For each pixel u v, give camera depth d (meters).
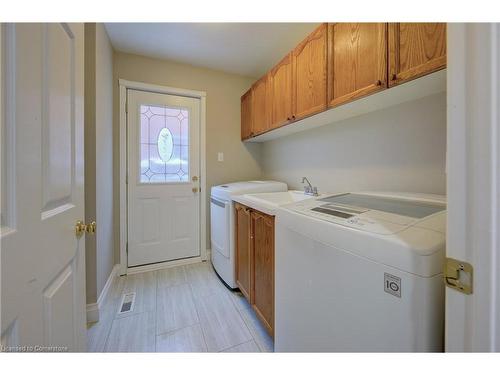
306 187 2.06
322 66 1.48
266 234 1.47
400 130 1.38
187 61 2.55
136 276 2.38
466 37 0.39
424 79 1.01
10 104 0.52
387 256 0.59
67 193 0.82
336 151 1.85
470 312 0.40
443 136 1.19
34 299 0.60
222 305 1.84
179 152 2.67
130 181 2.45
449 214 0.42
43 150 0.65
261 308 1.54
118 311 1.75
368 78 1.18
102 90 1.84
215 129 2.81
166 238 2.62
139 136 2.47
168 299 1.93
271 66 2.66
